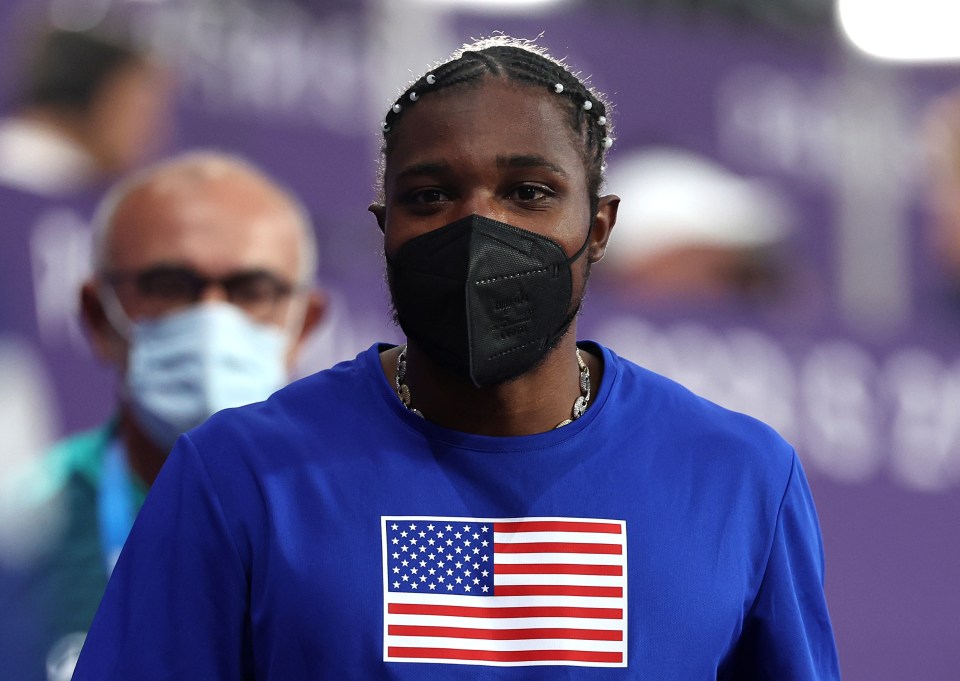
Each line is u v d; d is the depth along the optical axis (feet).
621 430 20.92
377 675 19.13
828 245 66.85
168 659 19.67
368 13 58.95
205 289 37.04
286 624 19.31
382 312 58.18
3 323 50.72
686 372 63.87
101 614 20.17
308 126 57.57
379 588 19.40
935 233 68.54
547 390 20.65
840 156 67.41
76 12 52.95
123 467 38.91
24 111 52.01
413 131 19.79
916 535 66.74
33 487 40.75
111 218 37.65
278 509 19.79
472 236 19.13
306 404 21.18
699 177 64.64
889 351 67.41
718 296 64.75
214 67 55.67
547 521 19.92
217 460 20.29
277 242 37.91
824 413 66.13
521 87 19.83
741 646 21.42
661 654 19.61
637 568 19.88
